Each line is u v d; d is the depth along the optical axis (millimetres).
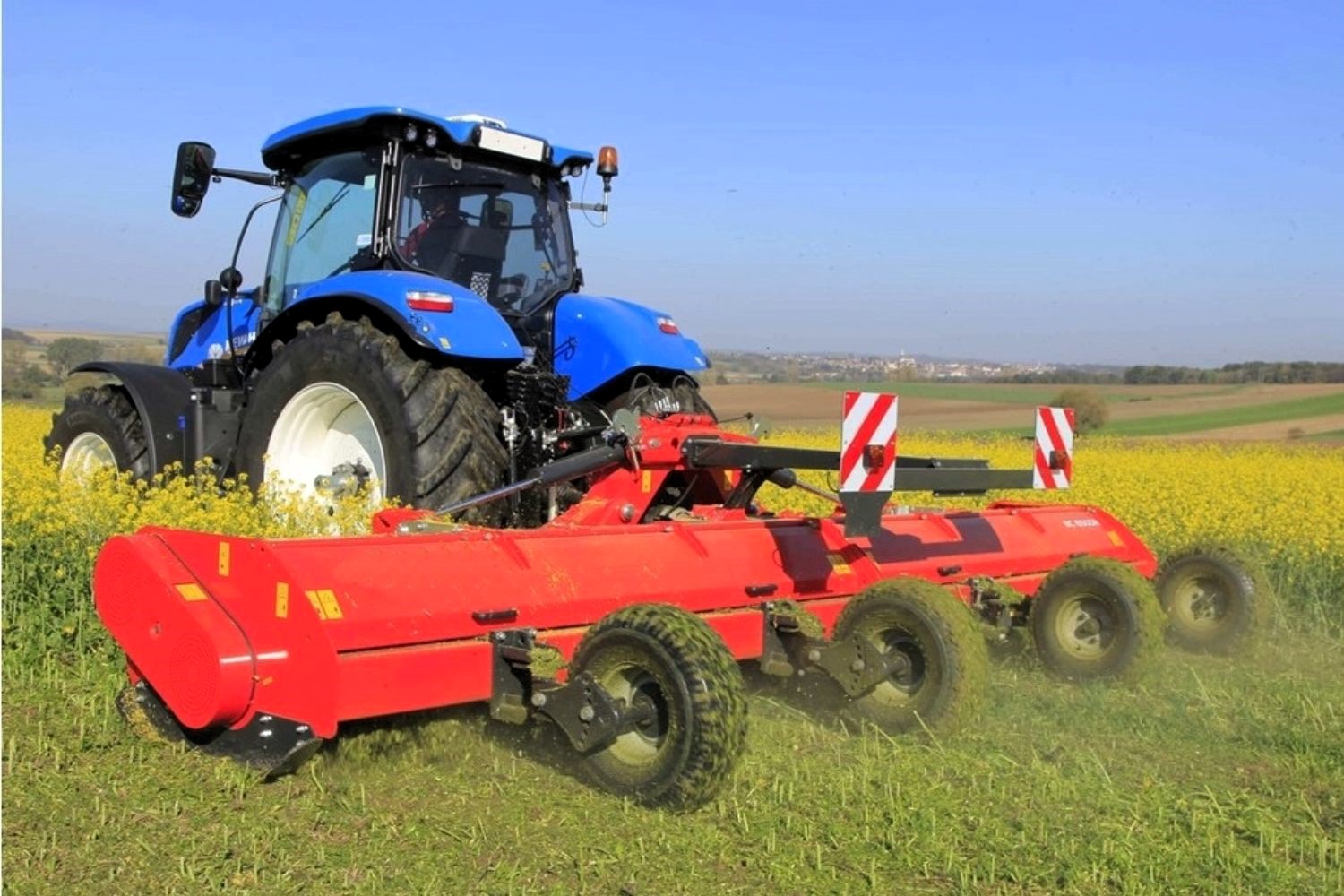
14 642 5410
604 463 5230
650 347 6836
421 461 6062
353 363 6281
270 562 3838
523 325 7227
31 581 5914
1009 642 6355
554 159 7418
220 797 3848
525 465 6371
